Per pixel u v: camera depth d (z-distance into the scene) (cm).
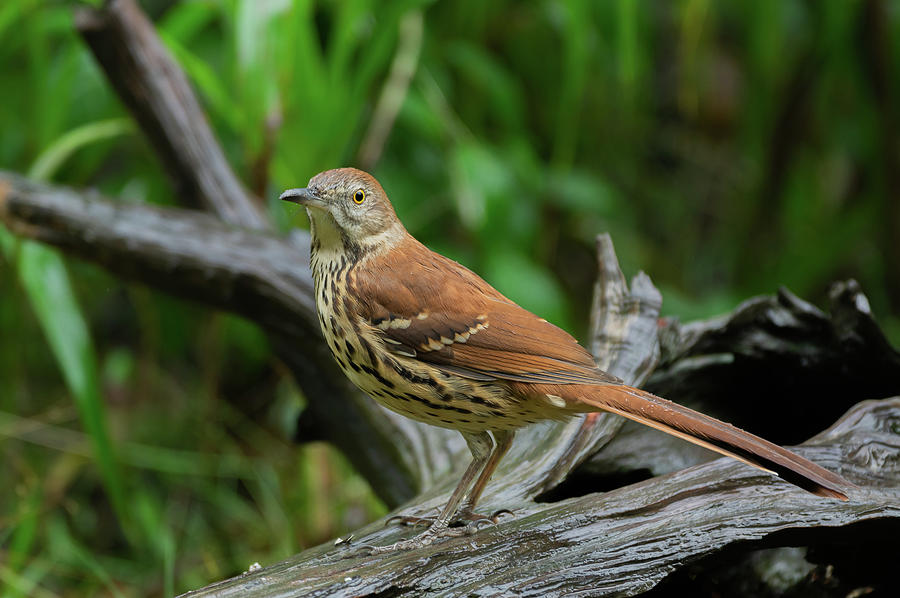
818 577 650
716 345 764
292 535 966
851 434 634
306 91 930
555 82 1300
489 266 1059
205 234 841
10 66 1209
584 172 1296
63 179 1247
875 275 1414
